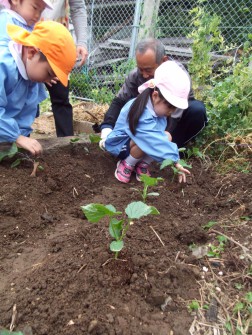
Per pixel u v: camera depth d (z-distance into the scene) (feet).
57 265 5.51
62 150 9.35
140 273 5.40
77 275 5.27
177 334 4.74
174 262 5.74
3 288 5.21
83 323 4.65
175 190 8.40
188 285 5.49
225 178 8.85
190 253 6.15
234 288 5.57
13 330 4.59
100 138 9.34
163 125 8.26
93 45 20.97
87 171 8.79
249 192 8.04
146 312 4.96
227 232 6.72
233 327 4.96
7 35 7.79
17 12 8.20
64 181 8.18
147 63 8.57
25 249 6.15
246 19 17.24
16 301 4.92
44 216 6.98
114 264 5.47
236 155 9.71
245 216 7.24
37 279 5.26
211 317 5.05
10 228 6.56
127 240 6.11
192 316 5.02
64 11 10.26
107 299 5.00
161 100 7.52
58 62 6.99
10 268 5.67
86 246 5.96
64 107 10.98
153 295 5.07
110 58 20.56
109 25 21.58
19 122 8.75
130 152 8.36
